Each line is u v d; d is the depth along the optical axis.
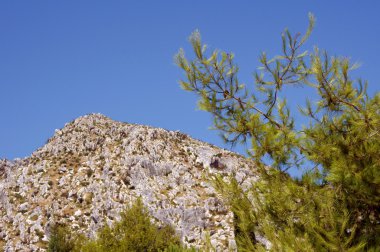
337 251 8.20
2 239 79.94
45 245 74.81
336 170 8.65
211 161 93.56
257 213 9.85
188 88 10.19
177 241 34.91
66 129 119.31
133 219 33.66
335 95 9.29
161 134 105.62
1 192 95.00
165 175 89.50
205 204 76.56
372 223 8.99
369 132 8.98
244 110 10.17
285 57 9.66
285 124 9.87
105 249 32.00
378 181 8.42
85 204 85.00
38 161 105.44
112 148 101.75
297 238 8.71
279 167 9.87
